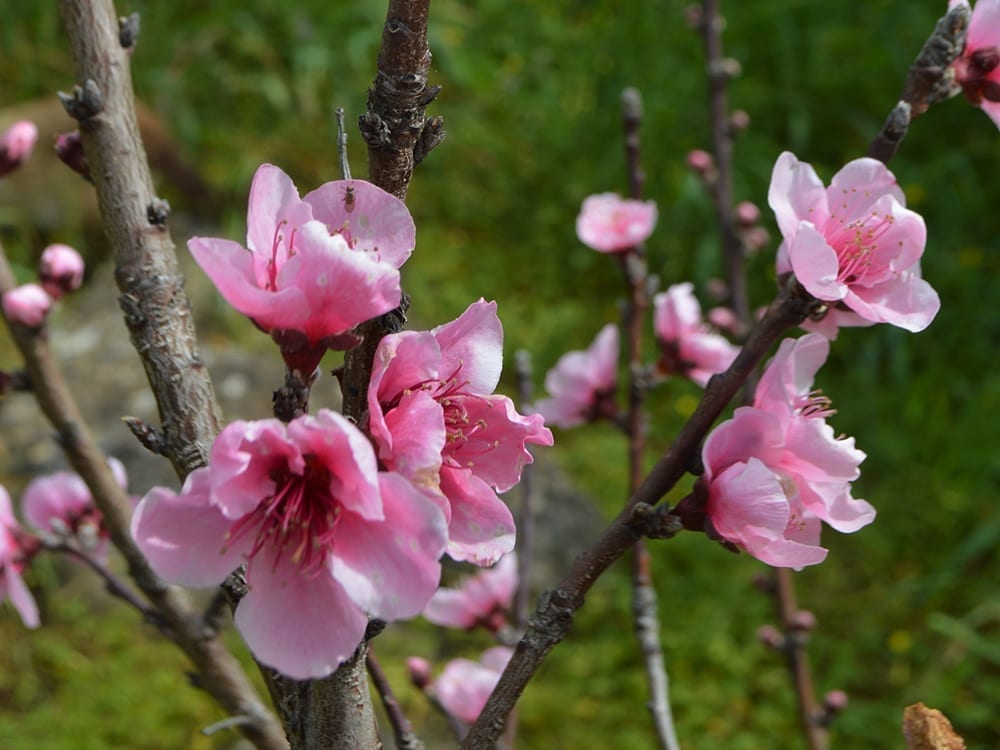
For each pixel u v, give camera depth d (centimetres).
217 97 651
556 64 708
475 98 690
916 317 110
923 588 441
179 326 123
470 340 102
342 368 104
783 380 105
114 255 125
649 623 188
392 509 89
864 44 616
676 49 632
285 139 639
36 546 172
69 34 127
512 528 98
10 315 156
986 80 121
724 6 625
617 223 213
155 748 377
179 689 393
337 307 93
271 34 673
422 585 89
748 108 602
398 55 97
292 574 93
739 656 420
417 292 564
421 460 91
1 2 620
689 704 405
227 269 91
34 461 450
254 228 96
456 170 643
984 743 394
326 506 93
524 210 621
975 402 495
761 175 576
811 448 104
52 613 417
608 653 421
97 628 412
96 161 125
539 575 429
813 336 105
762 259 559
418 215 614
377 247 99
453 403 101
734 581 446
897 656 425
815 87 608
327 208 99
